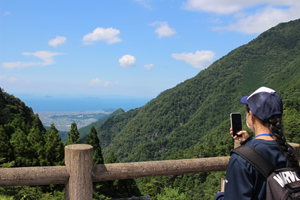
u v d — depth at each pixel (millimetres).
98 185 10320
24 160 8906
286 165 918
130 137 158875
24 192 4059
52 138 10391
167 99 188375
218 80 191875
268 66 187375
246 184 903
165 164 1777
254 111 999
